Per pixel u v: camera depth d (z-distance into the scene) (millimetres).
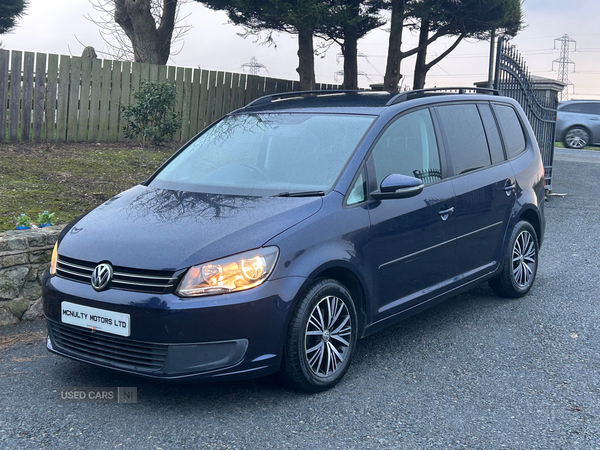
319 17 11406
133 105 11914
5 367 4199
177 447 3150
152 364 3396
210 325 3326
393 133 4473
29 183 7871
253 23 12977
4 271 5012
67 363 4277
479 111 5488
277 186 4125
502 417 3486
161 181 4566
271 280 3451
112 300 3439
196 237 3531
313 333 3699
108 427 3361
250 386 3898
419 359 4352
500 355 4418
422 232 4434
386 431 3326
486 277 5285
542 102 11328
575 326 5008
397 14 13188
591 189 12391
